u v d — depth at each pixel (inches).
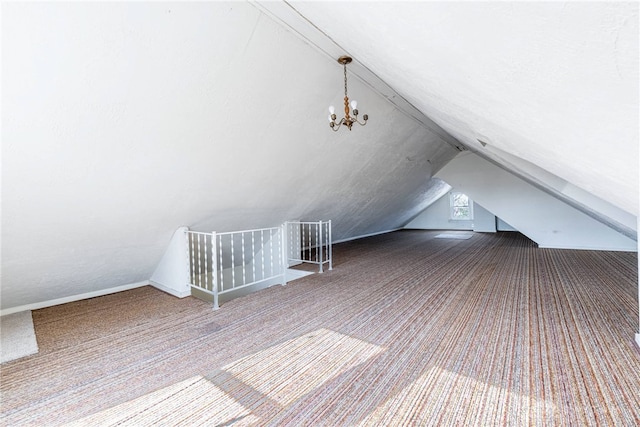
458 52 37.9
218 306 118.1
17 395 63.6
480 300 116.9
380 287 139.2
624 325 90.2
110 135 82.4
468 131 105.0
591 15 19.8
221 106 96.5
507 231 365.7
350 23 53.0
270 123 114.5
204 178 117.0
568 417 52.9
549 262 179.9
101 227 107.3
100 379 69.0
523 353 75.7
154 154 95.3
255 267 204.7
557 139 46.9
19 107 65.5
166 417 55.9
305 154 143.1
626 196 59.1
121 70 72.3
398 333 89.5
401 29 40.9
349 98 130.8
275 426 52.9
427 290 132.3
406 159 217.6
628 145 34.1
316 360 75.2
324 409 57.0
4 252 93.0
